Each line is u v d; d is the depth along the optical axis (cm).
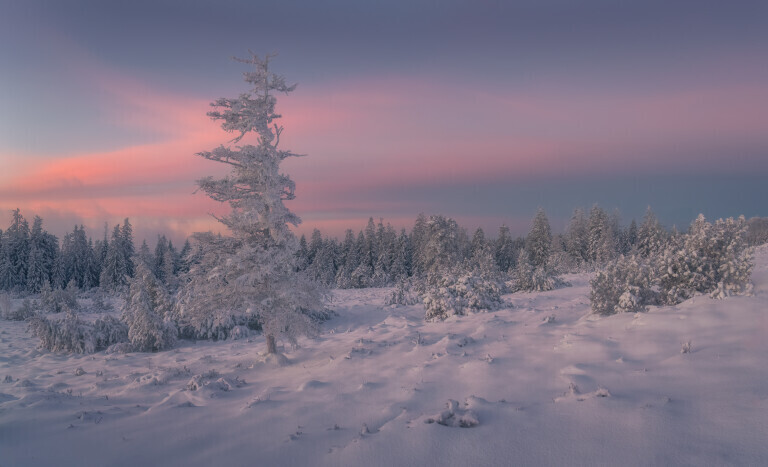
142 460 473
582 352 785
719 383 519
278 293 1192
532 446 404
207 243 1217
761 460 333
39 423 598
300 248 1255
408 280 4328
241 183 1231
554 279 2525
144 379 1002
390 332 1516
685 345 674
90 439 539
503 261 6284
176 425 595
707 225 1156
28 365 1426
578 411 479
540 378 668
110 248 5350
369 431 516
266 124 1205
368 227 6869
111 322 1830
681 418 428
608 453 374
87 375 1195
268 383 916
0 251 5038
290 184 1243
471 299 1723
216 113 1178
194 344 1845
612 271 1212
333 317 2291
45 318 1711
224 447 503
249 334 1969
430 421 495
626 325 927
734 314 834
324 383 823
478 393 631
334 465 416
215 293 1193
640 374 604
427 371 812
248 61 1184
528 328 1140
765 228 3556
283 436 529
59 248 5775
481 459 389
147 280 2053
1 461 469
